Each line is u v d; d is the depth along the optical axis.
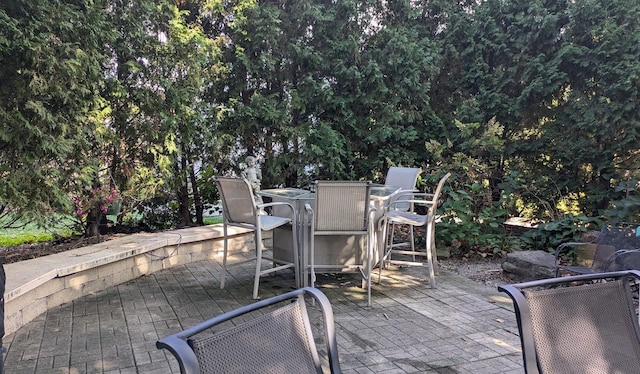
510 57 6.30
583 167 6.04
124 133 5.27
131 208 5.69
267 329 1.33
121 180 5.36
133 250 4.17
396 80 6.46
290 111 6.23
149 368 2.45
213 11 5.93
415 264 4.11
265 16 5.95
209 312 3.34
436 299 3.66
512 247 5.03
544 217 5.80
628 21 5.42
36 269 3.38
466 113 6.40
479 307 3.46
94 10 4.25
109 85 4.86
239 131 6.16
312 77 6.38
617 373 1.52
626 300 1.65
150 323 3.12
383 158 6.55
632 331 1.61
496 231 5.41
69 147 4.14
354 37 6.30
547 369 1.45
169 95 5.33
